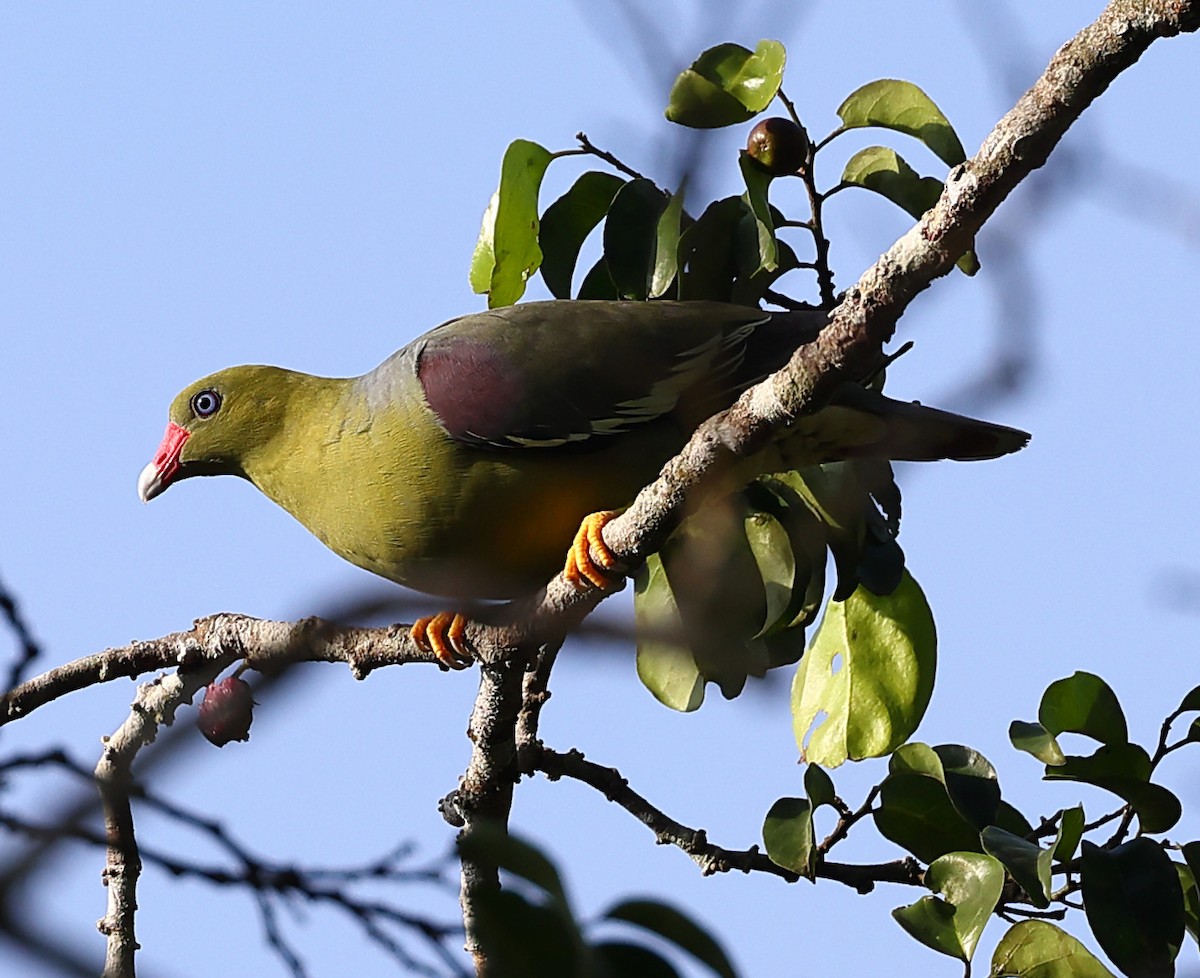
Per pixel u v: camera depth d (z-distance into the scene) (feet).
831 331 21.17
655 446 31.53
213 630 25.98
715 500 25.03
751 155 29.58
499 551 32.07
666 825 28.91
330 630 13.05
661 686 29.17
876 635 31.37
